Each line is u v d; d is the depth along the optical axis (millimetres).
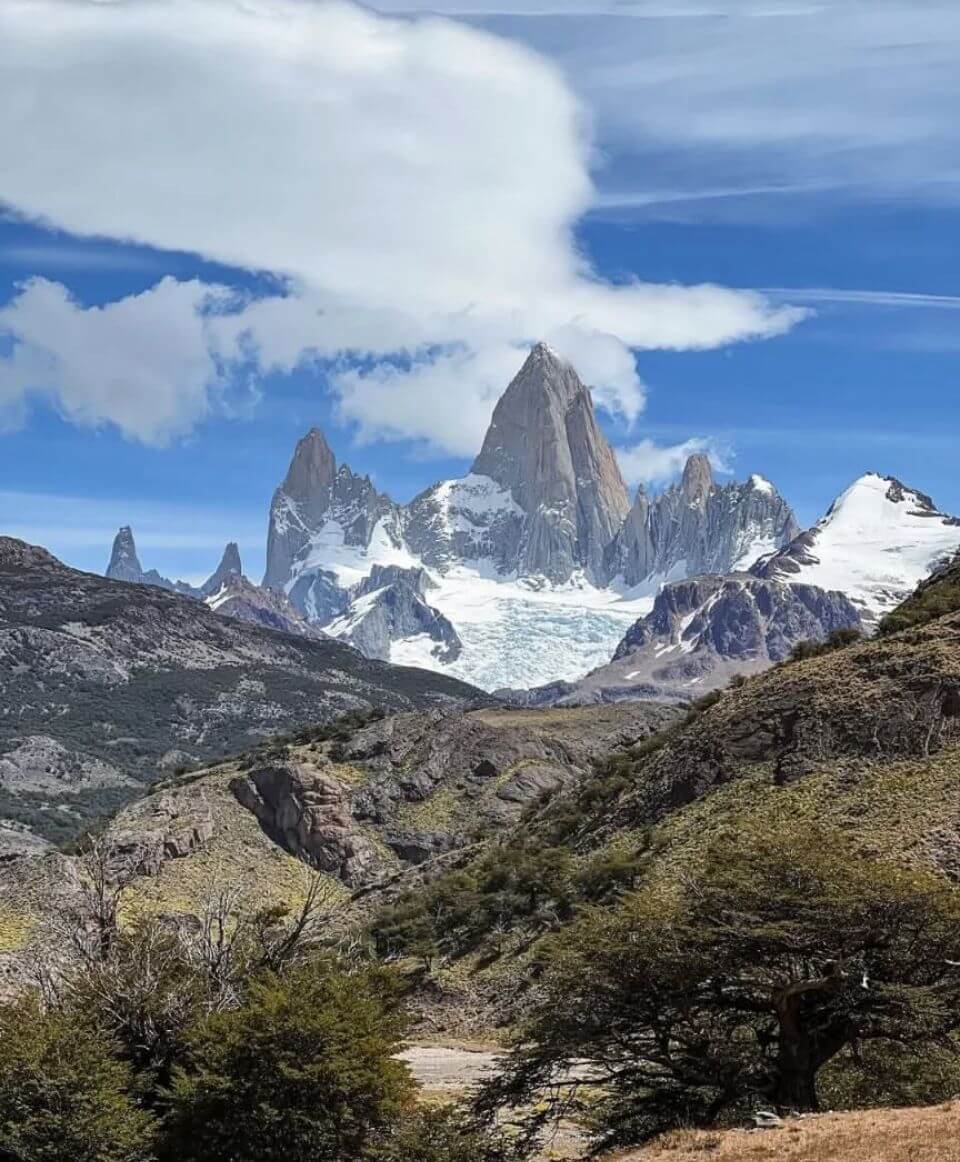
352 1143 47281
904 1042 48969
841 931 48062
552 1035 50562
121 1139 46000
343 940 71188
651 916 50375
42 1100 46219
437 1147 48344
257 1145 46500
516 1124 51344
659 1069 51812
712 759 100125
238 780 161750
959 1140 39312
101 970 52594
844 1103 50031
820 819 83312
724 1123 48094
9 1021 49188
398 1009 57906
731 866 51719
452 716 182250
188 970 53750
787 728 97312
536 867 103062
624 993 49656
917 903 47906
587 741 182125
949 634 98250
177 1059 50594
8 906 117438
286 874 146625
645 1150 43531
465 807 161250
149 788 186875
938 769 83875
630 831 103188
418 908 108812
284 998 48250
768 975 49812
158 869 138625
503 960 95875
